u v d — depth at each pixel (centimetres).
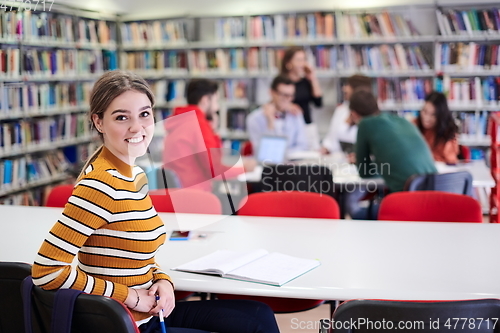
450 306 134
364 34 565
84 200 142
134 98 150
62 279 141
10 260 202
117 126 150
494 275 180
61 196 295
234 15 604
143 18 629
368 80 465
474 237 224
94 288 145
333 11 579
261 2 603
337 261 197
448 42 555
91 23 605
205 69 613
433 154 420
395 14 561
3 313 165
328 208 266
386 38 561
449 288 170
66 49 575
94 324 140
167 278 166
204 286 176
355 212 373
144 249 153
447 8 559
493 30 534
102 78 154
